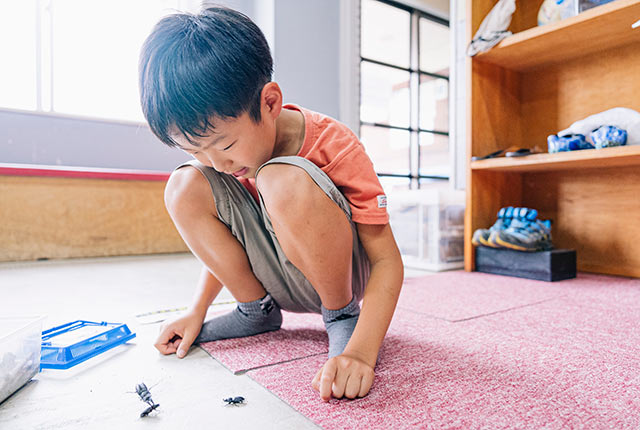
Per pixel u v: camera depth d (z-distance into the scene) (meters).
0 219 1.96
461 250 1.76
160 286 1.36
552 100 1.73
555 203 1.74
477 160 1.61
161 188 2.36
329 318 0.69
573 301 1.09
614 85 1.55
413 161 3.35
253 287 0.73
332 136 0.62
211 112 0.48
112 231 2.23
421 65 3.41
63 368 0.61
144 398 0.50
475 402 0.50
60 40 2.34
